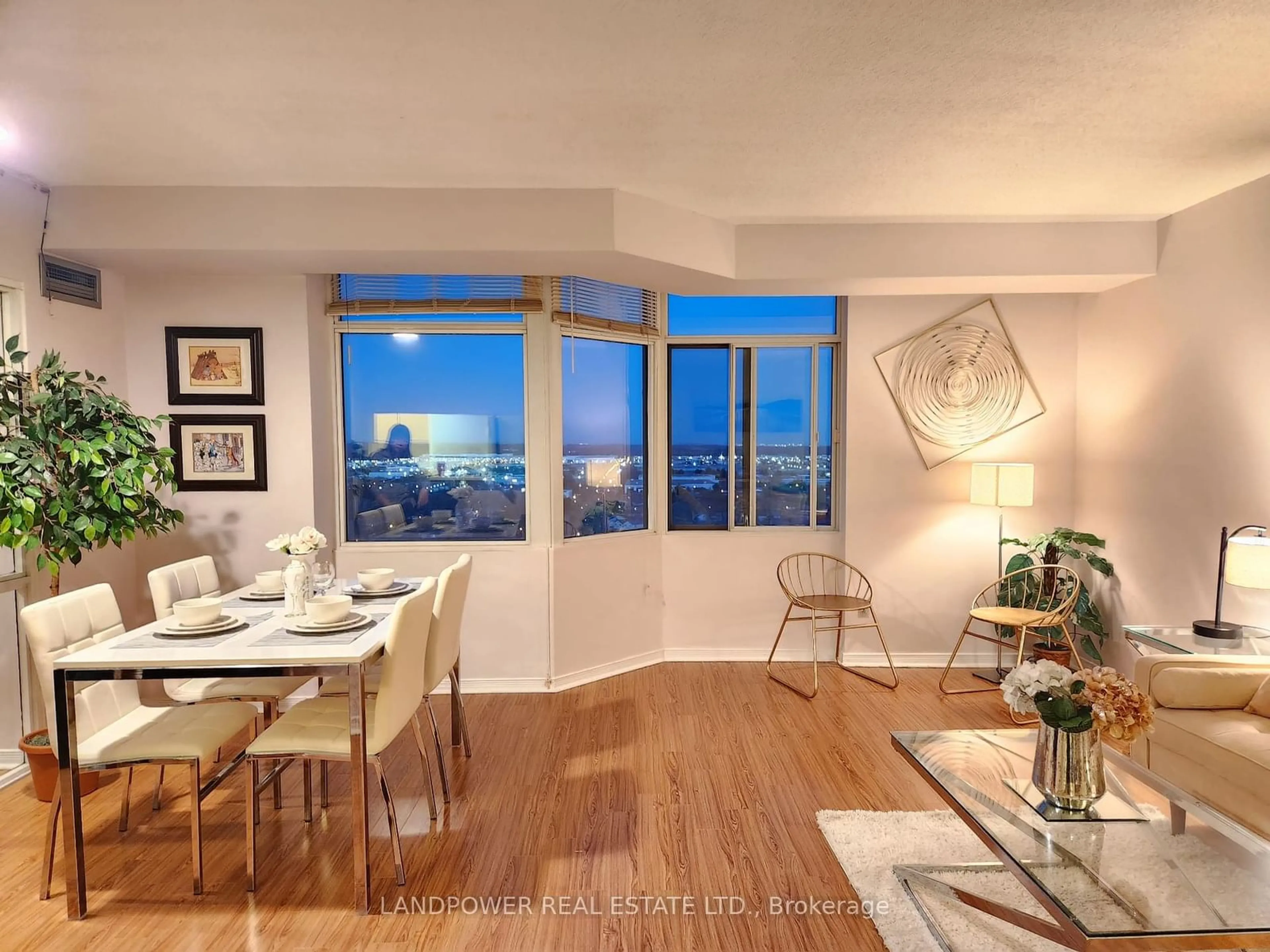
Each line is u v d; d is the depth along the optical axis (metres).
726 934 2.16
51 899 2.34
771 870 2.48
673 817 2.83
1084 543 4.29
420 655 2.65
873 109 2.61
